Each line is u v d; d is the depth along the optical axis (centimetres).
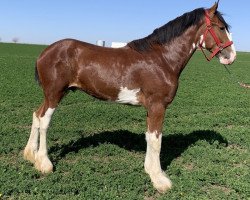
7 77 1095
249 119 644
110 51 347
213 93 958
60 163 386
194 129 557
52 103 351
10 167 370
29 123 555
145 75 331
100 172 375
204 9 342
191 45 341
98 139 475
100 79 339
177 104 784
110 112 646
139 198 315
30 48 3234
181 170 386
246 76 1525
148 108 337
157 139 337
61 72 344
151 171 344
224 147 481
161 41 338
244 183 351
